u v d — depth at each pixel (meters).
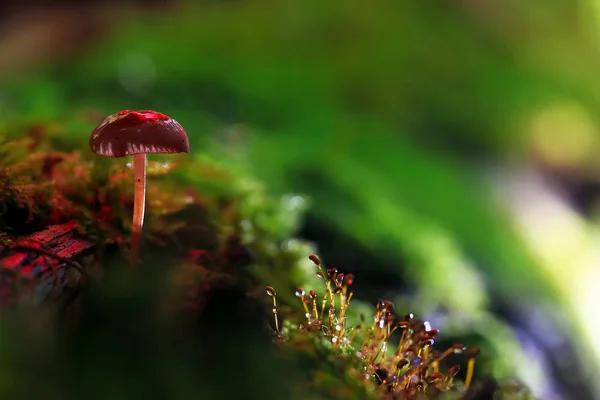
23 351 0.12
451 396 0.14
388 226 0.25
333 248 0.23
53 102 0.35
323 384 0.13
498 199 0.42
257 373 0.13
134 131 0.14
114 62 0.44
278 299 0.15
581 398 0.23
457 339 0.20
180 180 0.18
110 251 0.15
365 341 0.15
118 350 0.13
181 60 0.47
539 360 0.23
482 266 0.29
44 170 0.16
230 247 0.16
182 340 0.13
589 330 0.31
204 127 0.33
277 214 0.19
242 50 0.53
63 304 0.13
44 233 0.14
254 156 0.29
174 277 0.14
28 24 0.53
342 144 0.40
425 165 0.40
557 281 0.34
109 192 0.16
